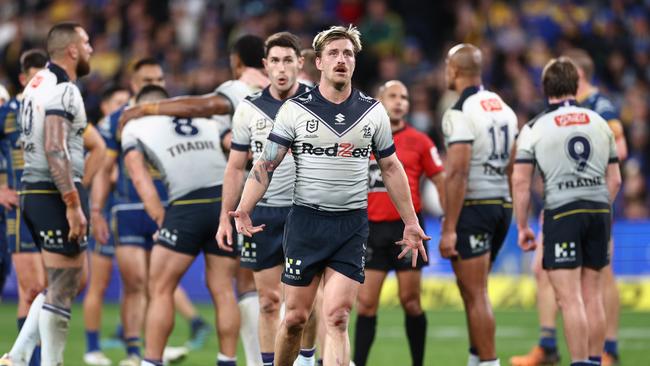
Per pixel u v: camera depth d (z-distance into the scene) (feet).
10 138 89.51
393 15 236.43
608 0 236.63
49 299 80.69
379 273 92.43
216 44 225.76
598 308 86.38
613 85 219.20
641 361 108.06
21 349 80.79
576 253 85.10
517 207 86.79
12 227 89.25
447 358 111.34
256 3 233.96
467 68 88.53
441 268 174.29
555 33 231.50
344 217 71.26
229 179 79.66
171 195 87.56
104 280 110.22
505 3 237.45
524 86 202.90
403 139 95.09
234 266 89.25
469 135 86.63
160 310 85.61
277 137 70.49
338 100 70.59
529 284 171.94
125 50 230.48
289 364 73.77
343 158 70.23
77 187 82.38
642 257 170.50
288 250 71.72
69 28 82.84
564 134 85.66
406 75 213.25
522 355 113.80
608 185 87.45
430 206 176.55
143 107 89.30
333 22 226.79
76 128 81.92
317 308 80.02
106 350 120.98
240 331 91.76
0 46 233.14
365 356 92.48
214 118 95.09
